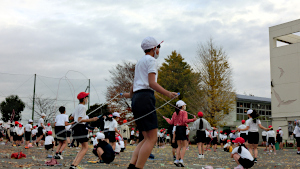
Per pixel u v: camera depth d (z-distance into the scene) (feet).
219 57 101.19
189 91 119.65
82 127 20.45
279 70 102.58
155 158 36.09
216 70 100.58
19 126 55.83
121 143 46.85
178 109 27.58
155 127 10.05
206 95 102.27
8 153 35.68
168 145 82.48
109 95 106.93
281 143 73.36
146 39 10.67
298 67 98.32
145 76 10.19
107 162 24.41
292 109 98.43
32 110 69.77
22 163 24.52
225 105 99.14
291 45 100.32
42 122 54.54
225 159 36.73
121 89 109.91
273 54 104.37
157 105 110.73
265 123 110.32
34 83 69.41
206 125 38.52
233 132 68.23
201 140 38.60
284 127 99.35
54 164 24.21
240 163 24.38
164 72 136.15
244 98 128.47
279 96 101.91
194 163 30.63
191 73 132.98
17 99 91.09
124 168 23.91
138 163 10.00
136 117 10.25
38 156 33.19
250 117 33.88
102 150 24.48
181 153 27.02
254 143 33.53
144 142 10.32
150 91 10.21
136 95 10.27
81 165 25.05
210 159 36.40
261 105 137.69
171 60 141.49
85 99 20.86
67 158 31.73
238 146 25.31
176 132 27.27
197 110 105.29
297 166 30.04
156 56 10.77
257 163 32.83
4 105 90.38
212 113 99.60
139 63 10.46
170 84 130.52
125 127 55.83
